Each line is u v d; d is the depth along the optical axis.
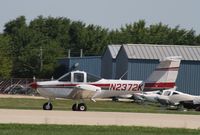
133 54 141.12
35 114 59.09
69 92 77.19
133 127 48.50
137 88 80.94
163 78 88.12
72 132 43.88
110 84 78.38
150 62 140.38
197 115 69.69
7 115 56.44
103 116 60.16
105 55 161.50
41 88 77.06
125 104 111.50
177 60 89.12
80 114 62.41
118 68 149.25
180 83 141.88
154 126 50.72
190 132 46.78
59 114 60.81
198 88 142.38
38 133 42.66
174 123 54.41
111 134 43.59
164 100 104.69
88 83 77.75
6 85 162.00
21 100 112.38
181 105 102.81
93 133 43.62
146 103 109.94
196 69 142.62
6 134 41.62
